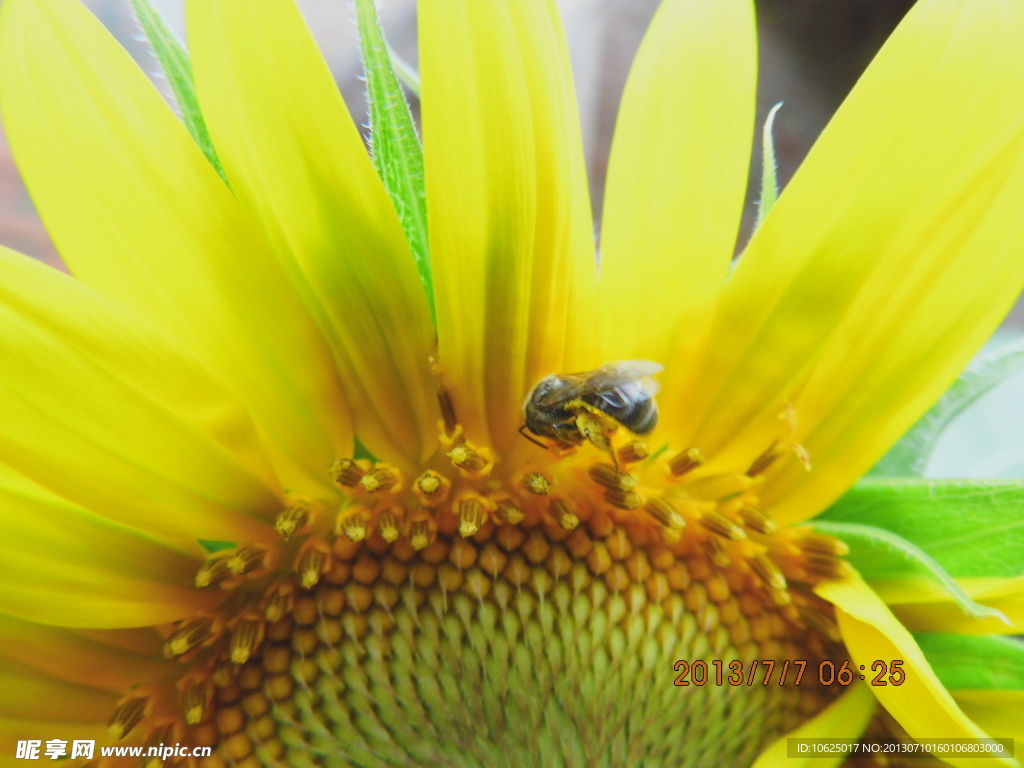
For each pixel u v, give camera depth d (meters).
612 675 0.10
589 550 0.10
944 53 0.08
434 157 0.08
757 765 0.09
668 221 0.09
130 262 0.09
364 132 0.11
